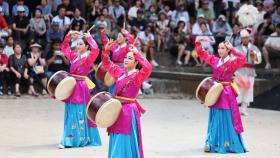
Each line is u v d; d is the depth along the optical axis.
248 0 34.00
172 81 30.05
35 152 15.58
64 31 29.22
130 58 12.99
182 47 32.22
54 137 17.75
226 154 15.91
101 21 29.94
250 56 23.34
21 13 29.56
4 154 15.28
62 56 27.80
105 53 13.30
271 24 31.33
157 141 17.48
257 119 22.59
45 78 27.45
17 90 26.64
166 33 32.97
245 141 17.84
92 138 16.64
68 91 16.23
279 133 19.36
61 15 29.81
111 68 13.30
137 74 12.88
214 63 16.52
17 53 26.97
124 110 12.80
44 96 27.20
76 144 16.33
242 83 23.19
